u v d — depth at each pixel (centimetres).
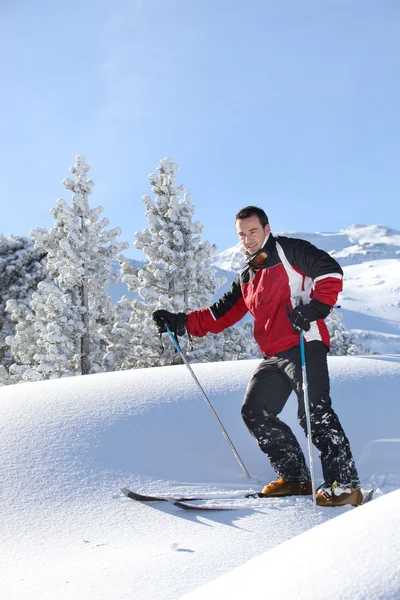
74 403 467
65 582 204
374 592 91
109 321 2108
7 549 260
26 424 423
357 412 461
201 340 1884
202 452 393
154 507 304
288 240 325
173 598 176
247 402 330
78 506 311
